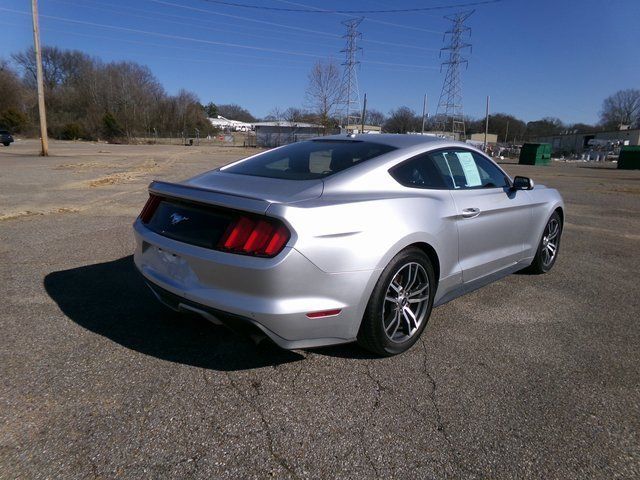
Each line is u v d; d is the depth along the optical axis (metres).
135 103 80.06
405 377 2.93
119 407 2.51
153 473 2.06
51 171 16.45
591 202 11.98
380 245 2.89
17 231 6.43
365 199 2.99
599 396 2.79
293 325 2.67
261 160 3.75
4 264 4.88
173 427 2.37
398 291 3.13
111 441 2.25
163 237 3.01
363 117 47.59
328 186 3.02
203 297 2.74
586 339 3.57
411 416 2.54
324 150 3.68
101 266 4.88
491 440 2.37
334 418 2.50
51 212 7.98
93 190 11.16
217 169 3.75
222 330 3.44
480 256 3.96
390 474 2.12
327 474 2.10
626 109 103.19
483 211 3.84
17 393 2.59
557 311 4.12
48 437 2.26
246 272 2.60
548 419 2.56
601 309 4.20
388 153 3.47
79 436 2.27
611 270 5.47
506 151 65.12
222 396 2.65
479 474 2.14
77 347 3.12
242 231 2.66
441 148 3.79
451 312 4.04
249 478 2.06
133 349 3.12
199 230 2.84
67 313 3.66
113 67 79.94
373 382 2.86
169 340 3.27
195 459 2.16
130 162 22.53
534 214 4.70
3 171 16.05
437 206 3.38
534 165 39.47
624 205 11.46
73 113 77.44
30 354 3.02
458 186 3.79
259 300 2.62
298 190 2.96
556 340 3.54
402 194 3.26
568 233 7.66
